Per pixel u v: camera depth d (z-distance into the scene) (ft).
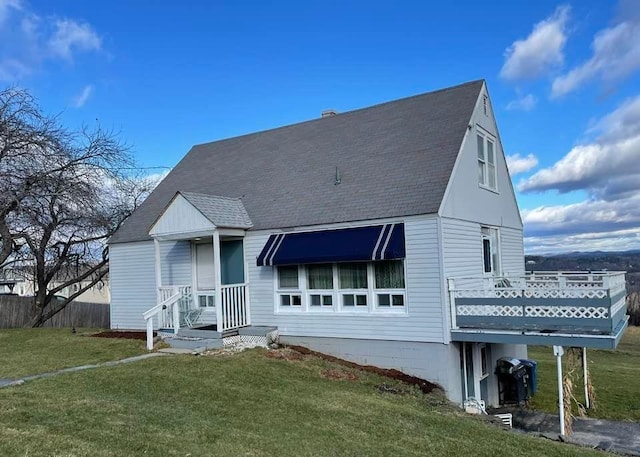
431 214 44.04
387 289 46.75
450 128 53.21
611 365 79.87
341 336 48.96
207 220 50.67
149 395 30.81
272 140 70.74
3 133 71.51
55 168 76.64
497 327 42.29
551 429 43.50
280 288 52.85
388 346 46.52
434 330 44.06
